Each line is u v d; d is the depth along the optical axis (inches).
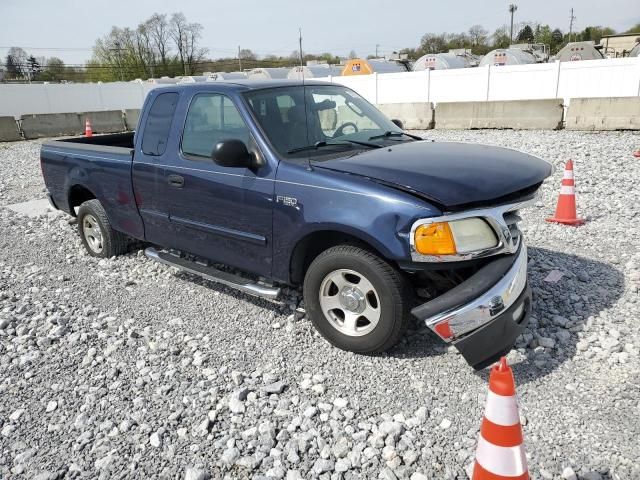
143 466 110.3
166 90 188.9
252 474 106.5
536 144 492.4
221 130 166.9
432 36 3280.0
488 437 84.0
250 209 157.1
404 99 908.6
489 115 663.1
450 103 690.2
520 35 3275.1
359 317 143.6
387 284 132.3
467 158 147.0
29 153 650.2
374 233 129.2
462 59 1412.4
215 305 185.0
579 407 119.8
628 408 118.5
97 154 218.4
